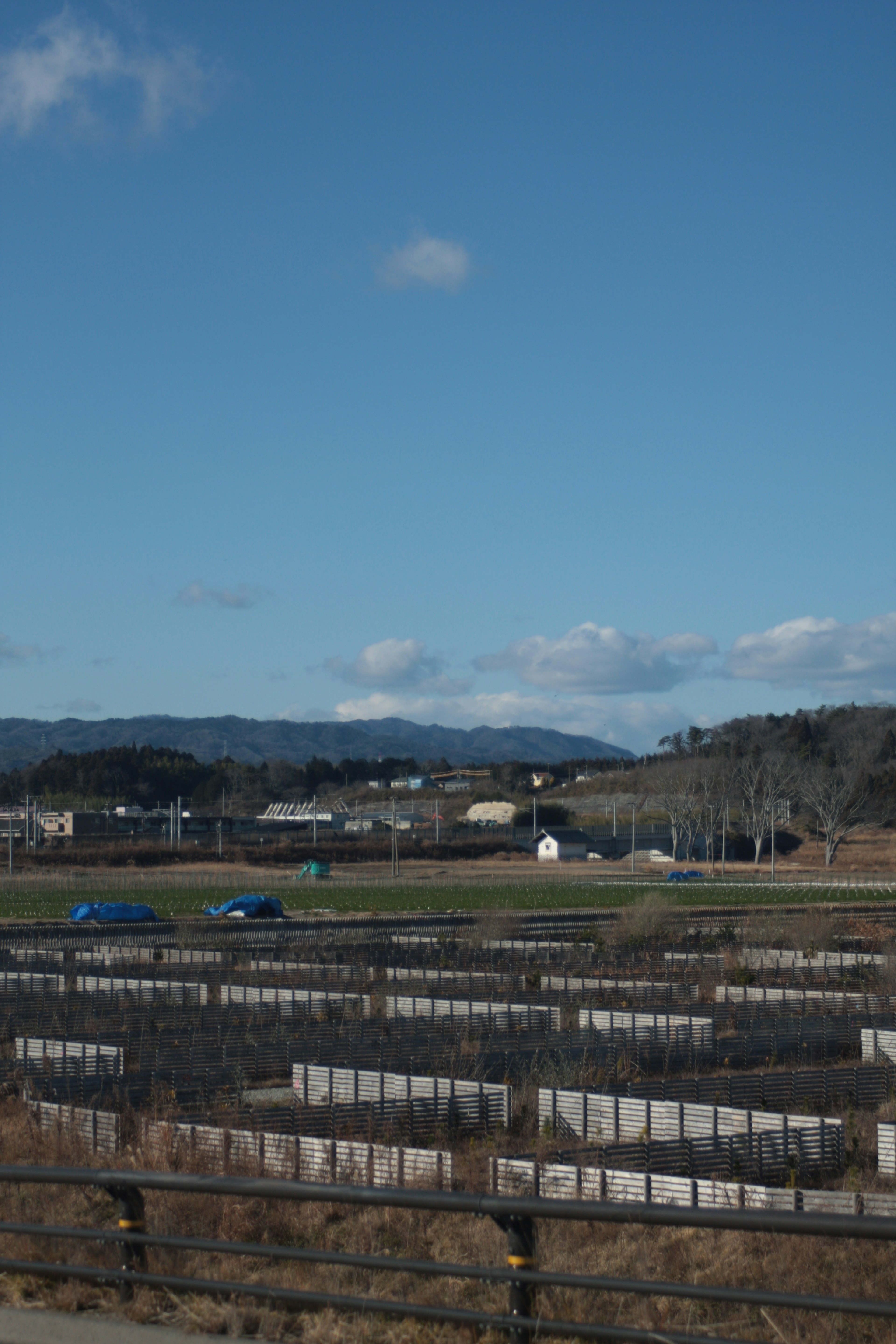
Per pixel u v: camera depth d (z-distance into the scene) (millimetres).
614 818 166375
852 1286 10195
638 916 60406
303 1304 8203
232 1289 8039
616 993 40781
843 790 144750
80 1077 23469
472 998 39844
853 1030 32312
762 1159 19109
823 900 88125
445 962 49031
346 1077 24266
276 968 45938
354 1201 7398
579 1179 15906
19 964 46875
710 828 151625
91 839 156250
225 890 98562
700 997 40188
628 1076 28500
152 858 133000
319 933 65562
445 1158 16359
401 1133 21359
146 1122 18281
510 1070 27281
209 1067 26516
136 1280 8312
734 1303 7449
